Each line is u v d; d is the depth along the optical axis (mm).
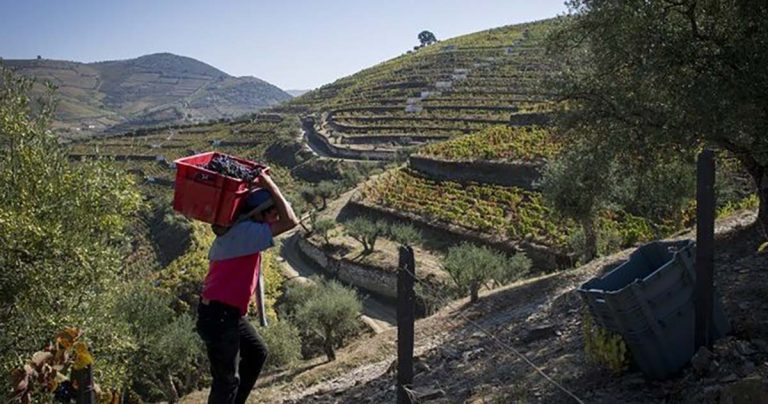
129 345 16516
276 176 100250
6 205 13906
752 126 12484
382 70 181750
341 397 14852
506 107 107562
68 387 4902
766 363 6672
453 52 170375
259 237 3842
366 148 102750
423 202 56375
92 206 15258
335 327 25766
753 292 9938
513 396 8953
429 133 103062
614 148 14789
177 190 3840
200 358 28359
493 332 16016
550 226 40406
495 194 53219
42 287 13742
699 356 7027
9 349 13141
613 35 13523
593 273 20094
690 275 7254
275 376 23125
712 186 6914
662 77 13297
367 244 51656
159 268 62656
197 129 158500
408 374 5172
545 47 16047
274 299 43344
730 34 12617
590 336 8398
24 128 14703
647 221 31266
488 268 27109
